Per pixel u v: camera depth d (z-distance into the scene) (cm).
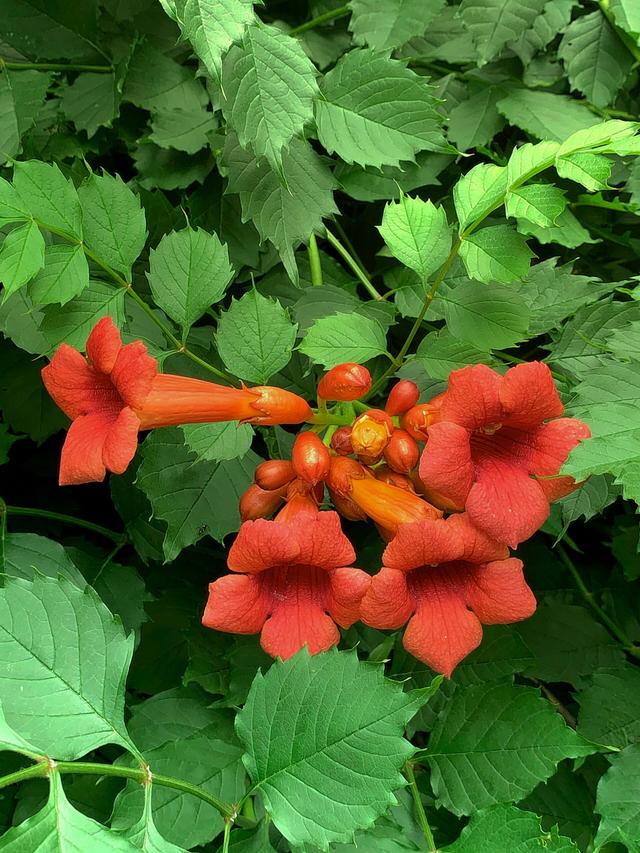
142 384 20
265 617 21
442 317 26
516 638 26
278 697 19
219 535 26
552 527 27
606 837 22
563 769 26
